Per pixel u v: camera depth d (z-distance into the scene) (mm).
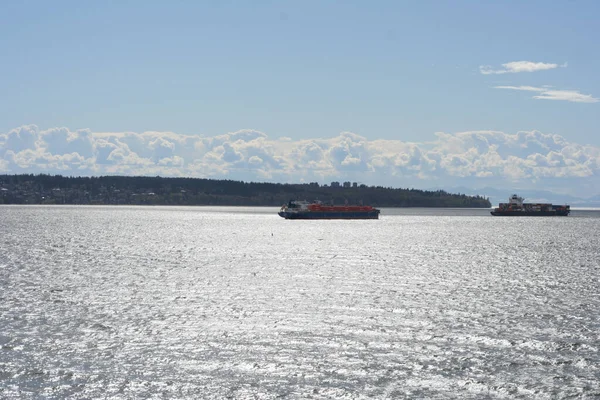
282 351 66938
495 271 140500
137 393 54781
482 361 64062
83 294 100250
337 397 54500
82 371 59875
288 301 96312
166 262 153250
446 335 74438
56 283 112375
